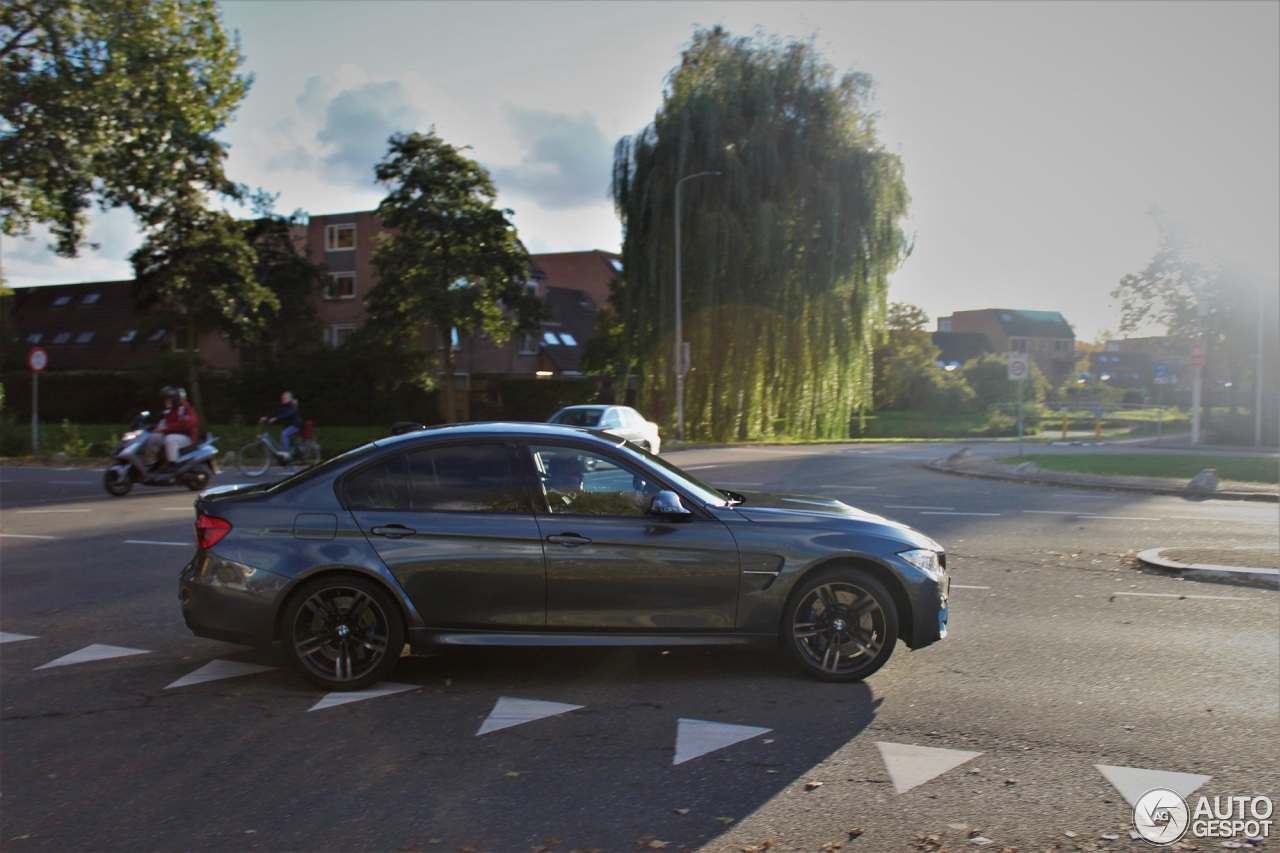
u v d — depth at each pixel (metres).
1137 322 46.56
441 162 42.62
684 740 4.88
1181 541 11.59
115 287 63.16
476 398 51.62
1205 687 5.76
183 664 6.31
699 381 36.19
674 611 5.77
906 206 35.59
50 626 7.37
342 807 4.10
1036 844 3.74
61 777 4.45
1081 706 5.41
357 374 47.53
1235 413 40.91
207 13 28.25
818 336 34.91
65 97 24.80
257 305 45.38
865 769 4.49
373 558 5.68
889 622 5.79
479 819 3.97
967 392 63.59
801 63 35.56
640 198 35.78
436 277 43.00
